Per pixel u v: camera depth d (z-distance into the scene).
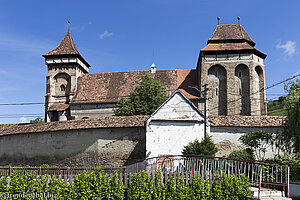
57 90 55.28
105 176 14.60
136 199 13.91
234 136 26.84
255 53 45.19
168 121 25.38
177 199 13.74
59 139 31.80
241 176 13.96
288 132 22.69
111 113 46.06
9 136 36.25
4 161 36.25
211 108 44.06
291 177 15.89
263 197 13.41
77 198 14.27
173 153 24.86
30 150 33.66
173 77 48.66
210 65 44.91
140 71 50.94
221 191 13.65
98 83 50.62
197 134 25.53
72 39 58.44
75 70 54.66
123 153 28.48
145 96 39.44
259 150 24.95
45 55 55.03
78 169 22.33
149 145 24.77
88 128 29.95
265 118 27.33
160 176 14.28
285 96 24.22
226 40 48.25
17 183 15.11
